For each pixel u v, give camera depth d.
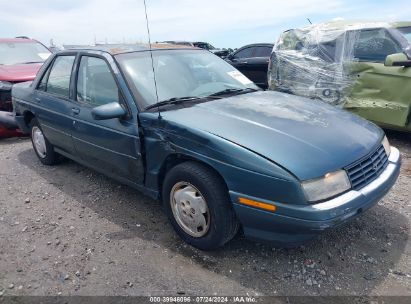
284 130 2.71
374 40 5.58
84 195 3.98
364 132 2.97
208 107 3.13
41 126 4.55
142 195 3.92
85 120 3.64
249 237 2.62
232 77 3.96
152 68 3.49
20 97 4.91
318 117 3.05
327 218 2.31
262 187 2.41
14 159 5.32
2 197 4.02
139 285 2.56
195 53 4.06
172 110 3.08
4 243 3.11
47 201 3.88
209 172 2.69
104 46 3.90
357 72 5.62
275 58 6.76
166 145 2.91
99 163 3.77
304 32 6.49
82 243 3.08
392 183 2.87
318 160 2.44
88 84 3.74
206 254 2.89
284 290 2.50
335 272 2.66
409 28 5.86
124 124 3.21
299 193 2.32
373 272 2.65
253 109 3.10
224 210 2.64
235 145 2.52
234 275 2.64
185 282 2.59
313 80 6.11
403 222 3.29
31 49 8.45
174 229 3.09
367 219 3.34
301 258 2.82
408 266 2.71
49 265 2.81
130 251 2.95
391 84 5.21
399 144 5.49
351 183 2.52
